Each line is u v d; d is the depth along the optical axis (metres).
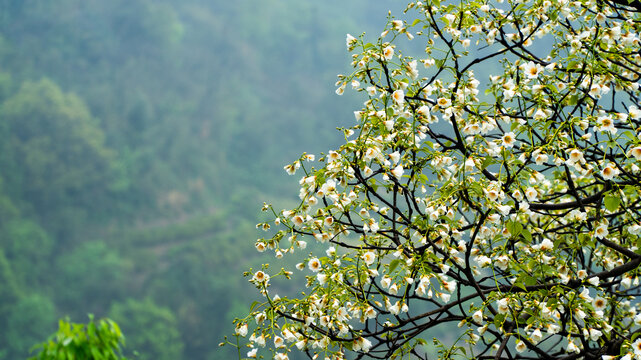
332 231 3.67
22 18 70.62
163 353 47.31
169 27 73.56
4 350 45.81
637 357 3.07
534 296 3.36
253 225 58.16
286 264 49.28
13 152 56.94
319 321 3.68
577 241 4.07
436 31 3.77
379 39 3.59
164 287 51.62
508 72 4.24
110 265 52.66
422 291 3.35
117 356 2.81
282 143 68.38
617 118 3.54
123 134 64.44
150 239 56.22
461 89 3.71
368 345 3.52
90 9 73.00
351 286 3.73
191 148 65.81
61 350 2.64
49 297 49.94
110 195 58.94
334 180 3.52
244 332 3.48
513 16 3.98
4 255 50.47
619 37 4.11
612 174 3.39
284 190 64.44
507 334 3.26
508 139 3.48
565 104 3.78
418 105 3.93
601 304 3.47
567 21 4.18
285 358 3.51
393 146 3.80
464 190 3.44
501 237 3.88
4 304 47.50
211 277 52.31
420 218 3.65
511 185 3.63
